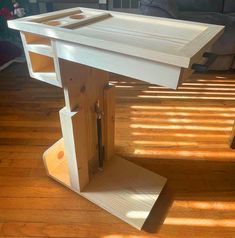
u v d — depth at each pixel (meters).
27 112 1.72
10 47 2.26
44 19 0.86
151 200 1.09
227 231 1.01
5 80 2.12
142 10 2.18
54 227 1.02
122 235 0.99
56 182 1.20
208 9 2.64
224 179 1.23
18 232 1.00
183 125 1.61
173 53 0.58
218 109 1.78
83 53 0.73
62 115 0.91
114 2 3.04
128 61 0.66
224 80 2.17
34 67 0.90
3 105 1.79
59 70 0.82
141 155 1.38
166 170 1.28
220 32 0.76
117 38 0.69
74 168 1.04
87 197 1.10
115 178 1.18
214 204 1.11
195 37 0.70
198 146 1.44
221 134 1.53
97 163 1.21
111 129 1.20
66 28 0.76
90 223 1.03
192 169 1.29
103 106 1.10
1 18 2.39
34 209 1.08
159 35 0.73
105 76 1.04
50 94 1.94
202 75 2.24
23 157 1.34
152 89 2.02
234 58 2.18
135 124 1.61
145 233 1.00
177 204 1.11
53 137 1.49
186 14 2.46
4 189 1.17
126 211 1.04
